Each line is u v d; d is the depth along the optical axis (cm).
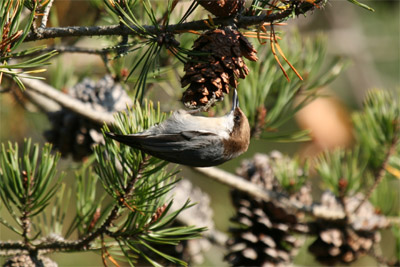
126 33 564
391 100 895
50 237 667
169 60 820
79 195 701
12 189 628
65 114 859
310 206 861
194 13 775
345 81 1603
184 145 599
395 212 897
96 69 1034
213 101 570
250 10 570
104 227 621
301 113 1398
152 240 621
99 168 610
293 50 835
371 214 887
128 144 571
